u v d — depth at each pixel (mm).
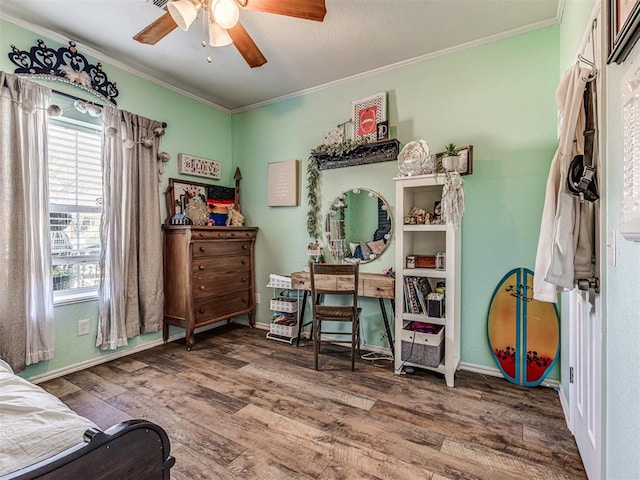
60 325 2492
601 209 1223
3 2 2088
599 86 1253
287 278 3309
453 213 2270
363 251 3111
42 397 1138
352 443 1689
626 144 947
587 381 1472
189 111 3498
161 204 3227
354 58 2781
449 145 2482
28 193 2260
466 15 2230
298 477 1459
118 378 2441
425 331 2479
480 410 2002
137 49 2646
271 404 2074
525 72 2400
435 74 2730
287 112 3574
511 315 2432
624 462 1006
